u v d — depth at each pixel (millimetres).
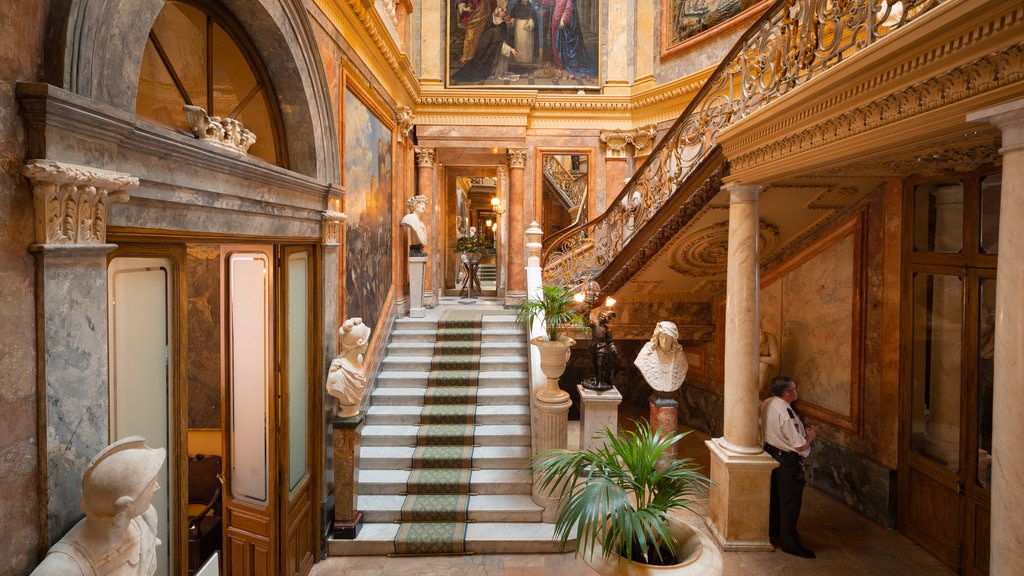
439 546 5047
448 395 6875
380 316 7488
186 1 3246
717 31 8422
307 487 4875
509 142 10133
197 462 5996
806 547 4996
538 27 10500
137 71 2387
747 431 4969
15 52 1795
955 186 4770
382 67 7168
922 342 5113
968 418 4512
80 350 2023
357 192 6156
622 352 10727
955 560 4582
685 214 5777
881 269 5543
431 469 5977
